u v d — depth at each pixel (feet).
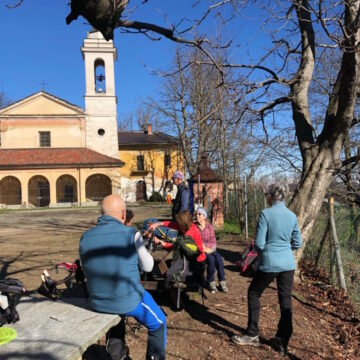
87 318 9.22
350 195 26.27
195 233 15.52
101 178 120.88
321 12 15.06
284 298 12.21
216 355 12.09
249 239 33.86
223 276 18.49
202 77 42.75
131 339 13.16
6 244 32.32
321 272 22.40
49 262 24.48
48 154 115.34
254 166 39.73
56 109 118.83
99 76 123.34
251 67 18.43
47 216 69.97
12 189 114.93
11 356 7.20
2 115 116.88
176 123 63.82
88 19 9.97
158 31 13.08
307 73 21.30
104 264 9.45
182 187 21.63
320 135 21.15
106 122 120.47
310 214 20.40
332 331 14.26
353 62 17.34
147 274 16.80
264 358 11.94
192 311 15.80
